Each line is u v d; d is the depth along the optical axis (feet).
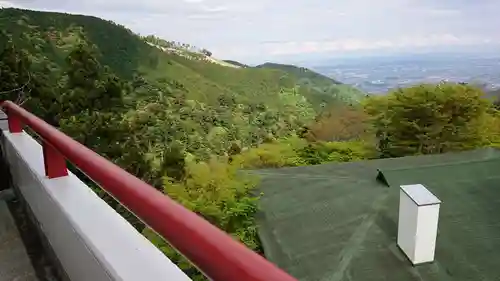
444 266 12.24
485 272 11.89
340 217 15.66
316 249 14.01
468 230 13.74
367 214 15.48
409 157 24.53
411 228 12.32
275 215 16.99
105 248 3.73
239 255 1.62
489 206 15.02
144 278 3.20
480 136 32.42
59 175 5.98
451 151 31.89
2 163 9.43
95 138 46.93
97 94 58.70
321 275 12.62
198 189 19.38
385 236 13.97
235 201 18.25
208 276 1.75
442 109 31.71
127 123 49.85
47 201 5.64
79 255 4.32
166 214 2.11
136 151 41.81
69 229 4.60
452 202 15.44
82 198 5.13
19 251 6.48
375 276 12.12
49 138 4.81
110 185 2.81
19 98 58.29
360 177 19.89
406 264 12.46
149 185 2.54
